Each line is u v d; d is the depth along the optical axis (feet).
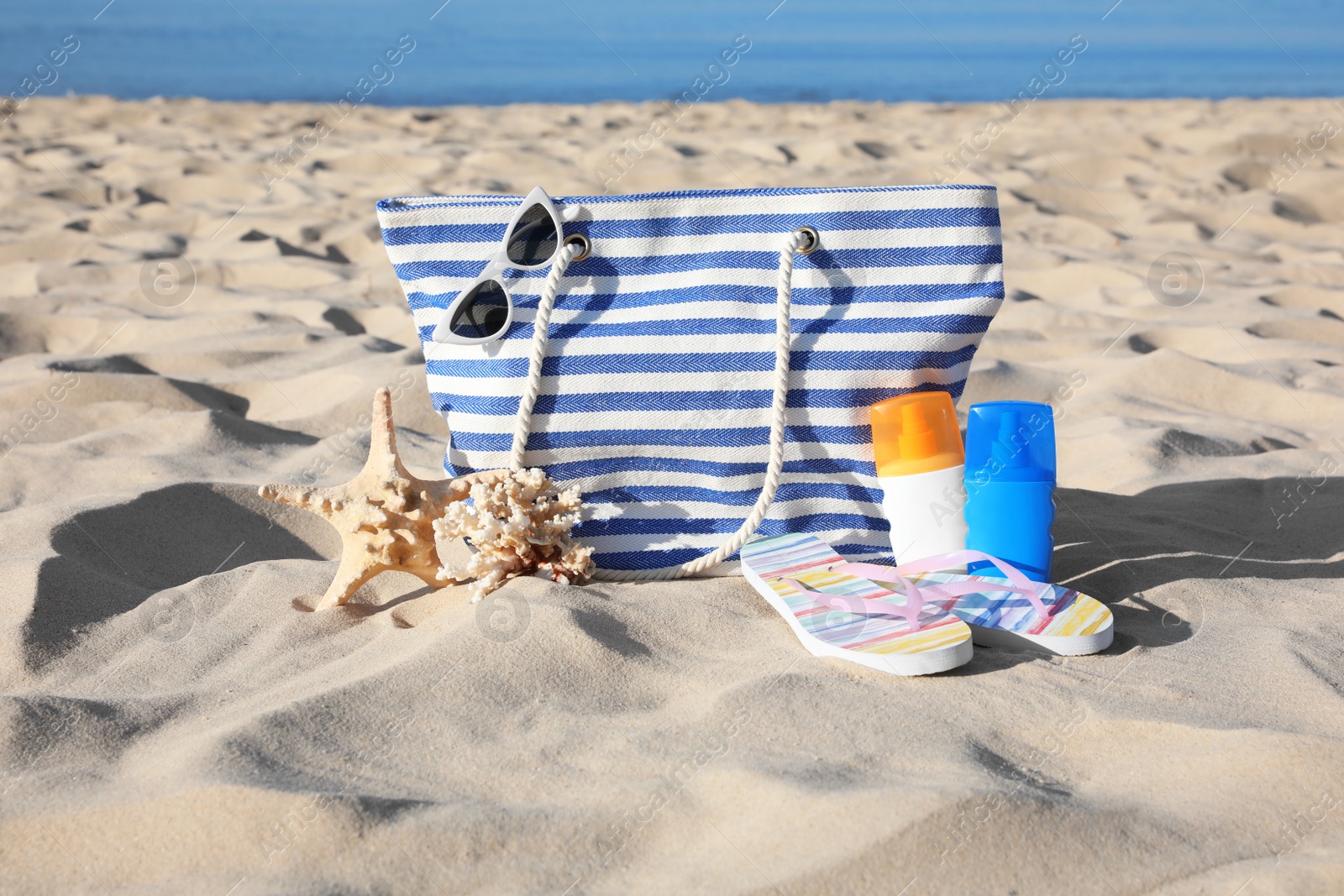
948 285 6.64
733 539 6.75
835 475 6.95
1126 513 8.64
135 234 20.52
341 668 5.83
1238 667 5.74
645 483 6.89
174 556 7.88
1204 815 4.53
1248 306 15.56
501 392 6.77
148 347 14.17
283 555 8.20
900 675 5.58
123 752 5.11
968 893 4.13
